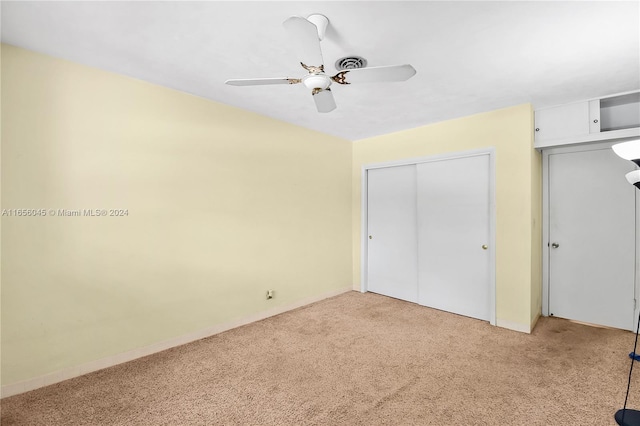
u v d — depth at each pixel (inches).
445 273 140.9
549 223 131.8
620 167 117.0
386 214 164.6
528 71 88.6
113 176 91.0
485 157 127.8
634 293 115.3
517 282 118.1
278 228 136.4
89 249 87.0
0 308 74.5
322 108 87.4
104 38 72.6
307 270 150.3
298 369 90.1
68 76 83.0
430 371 88.7
